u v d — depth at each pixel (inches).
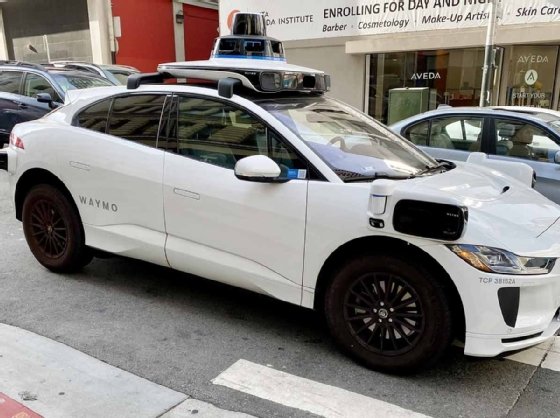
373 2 449.7
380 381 123.6
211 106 146.9
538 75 422.6
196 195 144.9
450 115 249.9
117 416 108.0
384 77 471.2
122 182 159.5
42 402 111.7
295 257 132.0
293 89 152.1
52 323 149.1
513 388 122.0
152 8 681.6
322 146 136.4
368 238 122.0
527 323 114.7
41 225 184.5
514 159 227.0
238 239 140.1
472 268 111.0
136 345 138.1
